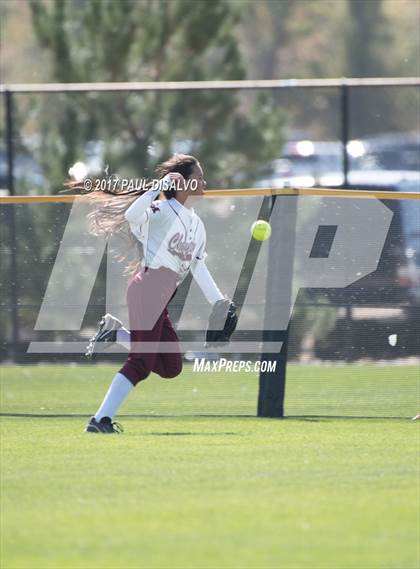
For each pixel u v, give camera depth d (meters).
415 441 27.84
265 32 126.81
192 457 25.39
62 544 18.84
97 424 29.03
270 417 33.06
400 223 37.12
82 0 58.69
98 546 18.70
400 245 37.12
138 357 28.83
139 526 19.77
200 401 35.78
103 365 43.59
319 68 126.06
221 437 28.55
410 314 37.06
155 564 17.84
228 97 51.47
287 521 20.00
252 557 18.12
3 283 39.62
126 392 28.98
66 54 54.34
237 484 22.69
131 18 54.25
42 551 18.50
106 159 50.38
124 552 18.38
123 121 51.44
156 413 33.72
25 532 19.52
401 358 37.19
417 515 20.38
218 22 54.69
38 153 51.44
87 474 23.59
